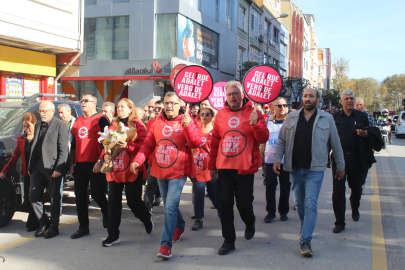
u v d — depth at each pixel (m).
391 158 13.82
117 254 4.19
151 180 5.79
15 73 11.77
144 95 18.25
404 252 4.27
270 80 4.28
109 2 18.52
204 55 21.17
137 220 5.69
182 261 3.98
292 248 4.39
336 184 5.05
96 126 4.82
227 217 4.20
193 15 19.38
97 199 4.96
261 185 8.58
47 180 4.82
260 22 33.03
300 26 53.03
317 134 4.21
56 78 13.29
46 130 4.73
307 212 4.16
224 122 4.17
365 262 3.96
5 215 5.22
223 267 3.82
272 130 5.66
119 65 18.44
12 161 5.02
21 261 3.98
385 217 5.75
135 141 4.40
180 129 4.20
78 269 3.77
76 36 12.54
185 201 7.00
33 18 10.99
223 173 4.17
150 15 17.95
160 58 18.02
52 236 4.78
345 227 5.22
